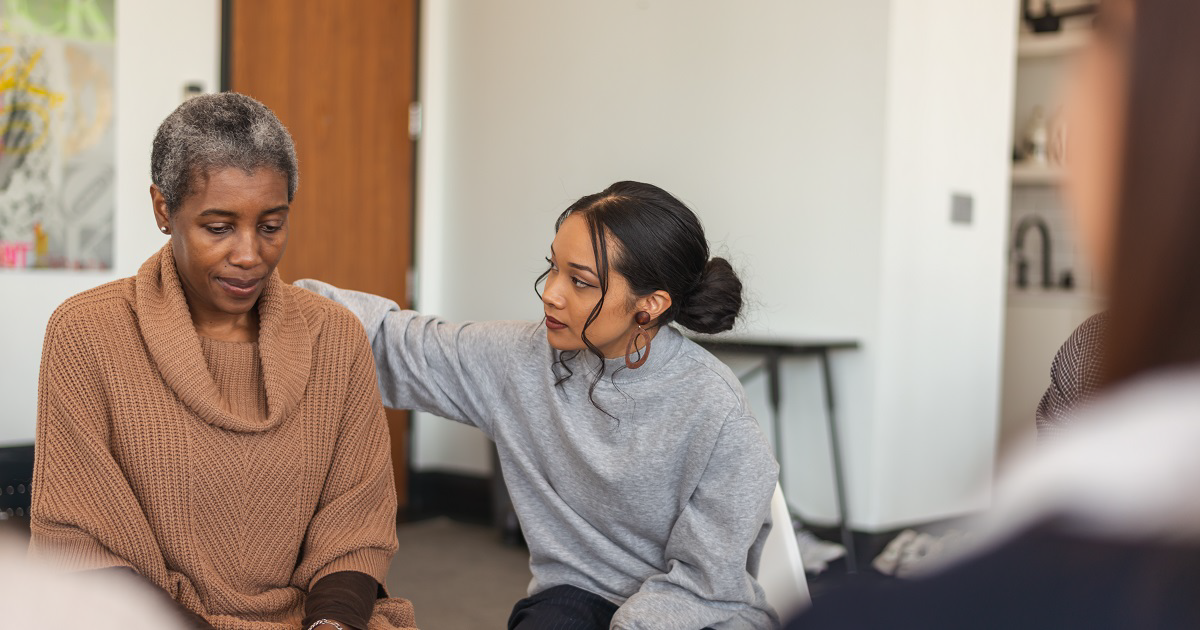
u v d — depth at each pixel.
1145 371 0.30
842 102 3.94
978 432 4.29
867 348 3.90
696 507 1.57
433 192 4.91
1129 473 0.30
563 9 4.58
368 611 1.38
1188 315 0.29
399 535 4.30
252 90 4.15
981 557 0.32
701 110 4.25
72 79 3.71
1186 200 0.28
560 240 1.54
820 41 3.97
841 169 3.95
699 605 1.53
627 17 4.42
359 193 4.59
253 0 4.14
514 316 4.73
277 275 1.45
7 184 3.61
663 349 1.61
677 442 1.57
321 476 1.45
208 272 1.33
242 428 1.35
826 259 3.98
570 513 1.68
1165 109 0.29
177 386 1.31
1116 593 0.30
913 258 3.98
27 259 3.65
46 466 1.30
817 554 3.71
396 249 4.77
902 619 0.32
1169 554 0.30
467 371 1.73
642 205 1.54
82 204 3.76
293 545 1.42
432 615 3.29
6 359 3.62
